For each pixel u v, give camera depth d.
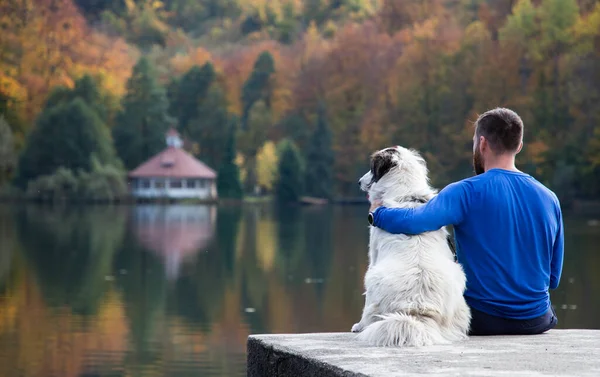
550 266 4.75
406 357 3.74
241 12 147.62
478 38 85.38
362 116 97.25
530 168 67.38
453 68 84.19
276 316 20.86
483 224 4.51
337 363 3.59
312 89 107.44
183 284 26.83
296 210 79.00
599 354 3.82
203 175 94.38
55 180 78.12
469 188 4.54
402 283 4.33
